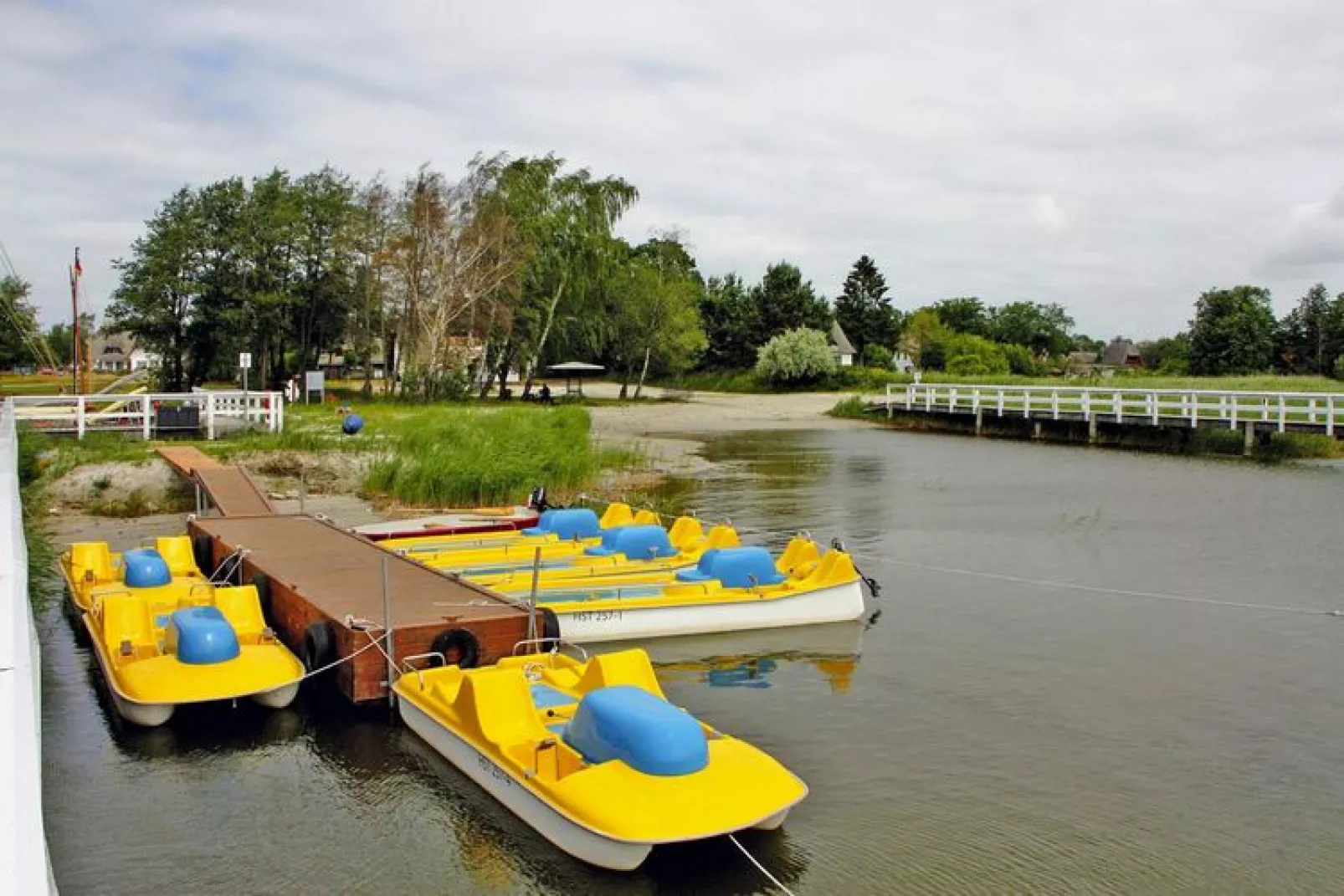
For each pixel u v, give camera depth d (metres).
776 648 14.53
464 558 17.34
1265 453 38.72
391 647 11.35
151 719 10.75
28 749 4.52
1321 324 108.56
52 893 4.40
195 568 15.66
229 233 56.84
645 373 80.44
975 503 27.62
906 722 11.73
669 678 13.30
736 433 50.59
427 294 55.62
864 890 8.12
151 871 8.42
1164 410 44.91
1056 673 13.51
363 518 23.69
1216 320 103.94
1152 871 8.48
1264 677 13.34
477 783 9.55
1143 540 22.41
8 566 7.25
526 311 60.97
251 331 57.84
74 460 26.12
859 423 55.97
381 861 8.55
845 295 118.50
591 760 8.65
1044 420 47.31
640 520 19.83
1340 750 10.98
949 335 108.44
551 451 28.48
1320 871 8.51
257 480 26.78
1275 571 19.44
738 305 98.31
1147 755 10.80
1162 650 14.50
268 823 9.19
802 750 10.88
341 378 85.50
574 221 63.56
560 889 8.17
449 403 53.84
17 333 71.94
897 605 16.97
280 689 11.08
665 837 7.62
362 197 58.88
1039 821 9.30
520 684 9.78
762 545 21.72
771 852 8.66
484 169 57.66
